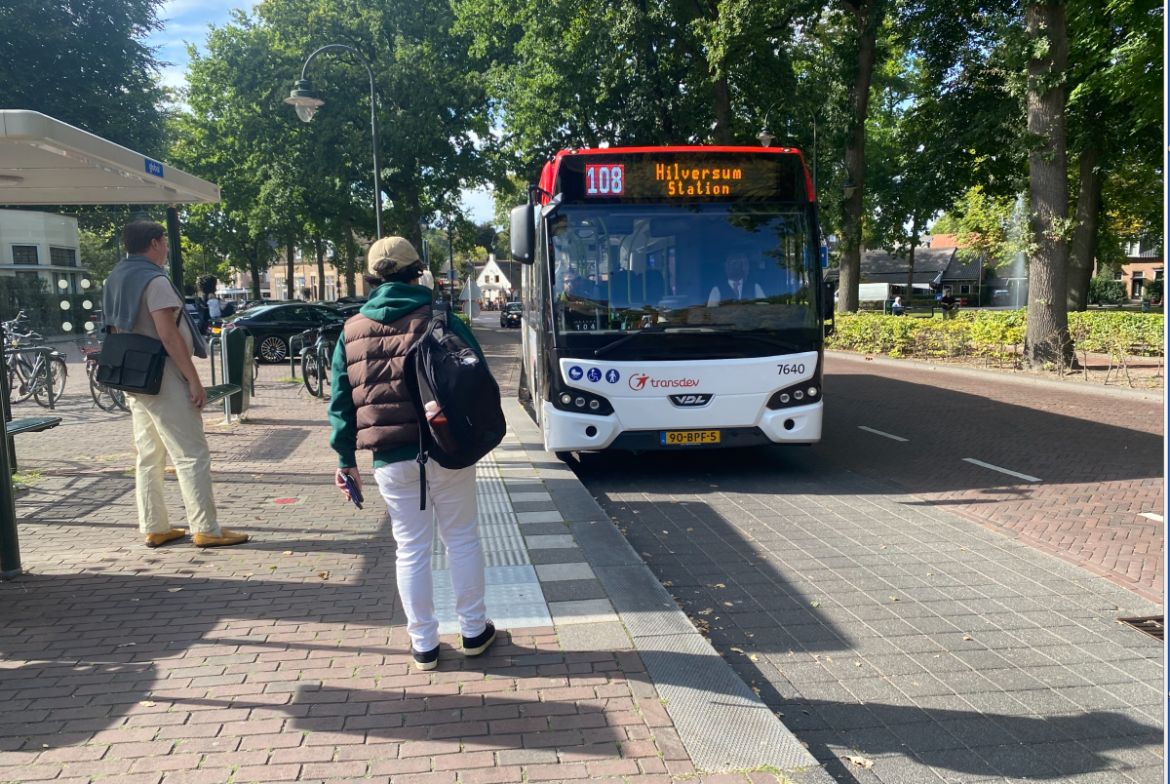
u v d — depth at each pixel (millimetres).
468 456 3170
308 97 19312
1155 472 7707
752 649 3975
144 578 4488
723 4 20031
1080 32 15984
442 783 2600
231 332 10445
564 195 7355
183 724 2951
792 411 7363
